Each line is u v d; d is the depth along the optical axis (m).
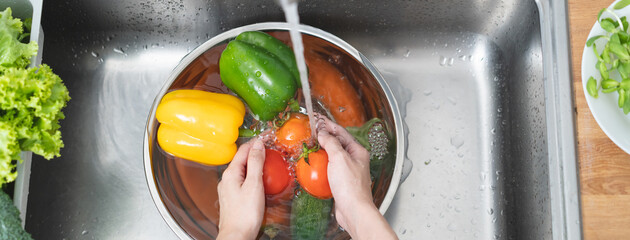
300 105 0.84
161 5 0.82
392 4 0.83
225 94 0.78
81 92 0.88
